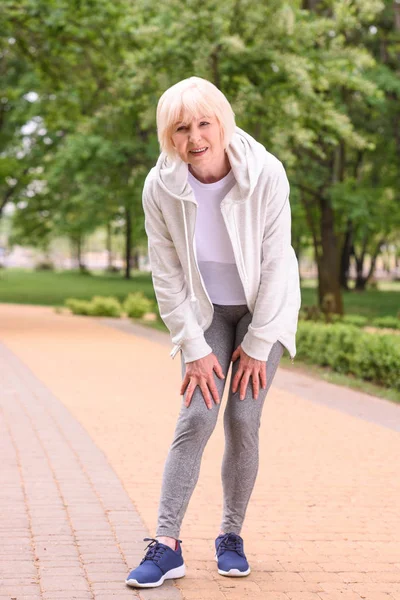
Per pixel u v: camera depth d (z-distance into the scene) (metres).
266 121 17.69
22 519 4.60
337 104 22.22
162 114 3.48
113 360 13.05
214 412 3.68
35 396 9.21
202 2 16.53
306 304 36.22
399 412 8.82
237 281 3.72
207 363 3.66
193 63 16.70
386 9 24.42
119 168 25.73
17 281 49.53
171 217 3.61
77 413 8.31
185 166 3.55
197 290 3.67
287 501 5.25
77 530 4.42
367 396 10.01
